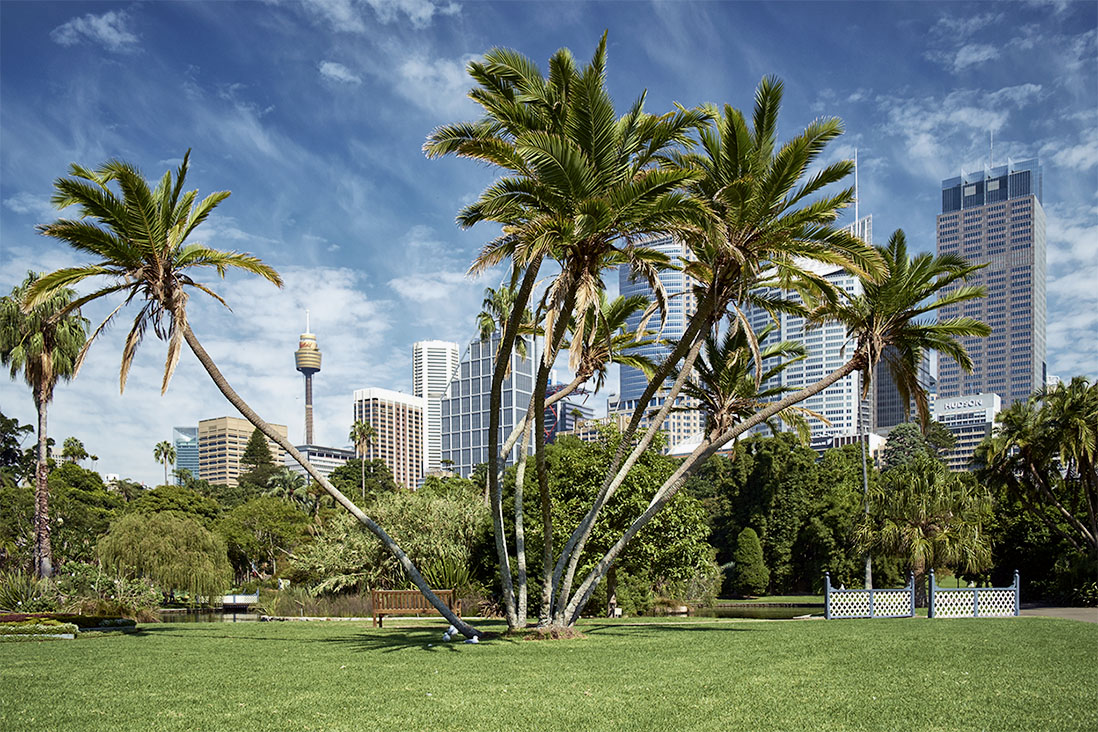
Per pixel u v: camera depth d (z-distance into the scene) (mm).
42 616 23281
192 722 8398
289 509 79188
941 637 18094
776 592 68562
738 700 9523
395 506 36094
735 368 23969
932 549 32219
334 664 13562
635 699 9664
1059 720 8172
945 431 97250
